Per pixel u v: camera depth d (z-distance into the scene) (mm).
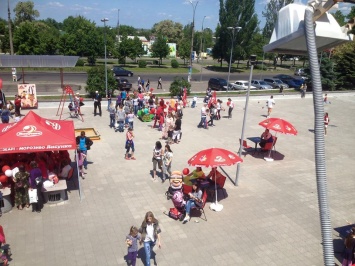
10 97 28219
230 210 10570
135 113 22453
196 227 9508
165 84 43312
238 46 64812
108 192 11336
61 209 10109
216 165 9992
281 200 11422
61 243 8445
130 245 7195
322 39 3688
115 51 63312
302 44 3879
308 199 11578
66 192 10758
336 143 19266
